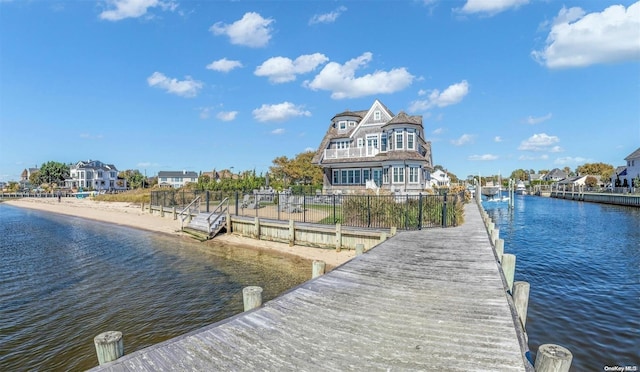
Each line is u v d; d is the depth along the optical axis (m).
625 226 29.06
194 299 10.32
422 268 8.02
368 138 37.25
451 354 3.95
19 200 74.12
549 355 3.12
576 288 11.90
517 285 5.60
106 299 10.35
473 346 4.14
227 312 9.30
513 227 29.27
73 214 39.84
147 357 3.92
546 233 25.61
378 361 3.83
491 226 15.48
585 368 6.74
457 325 4.76
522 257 17.20
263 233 18.75
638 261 16.23
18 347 7.43
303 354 4.00
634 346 7.60
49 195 82.44
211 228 20.11
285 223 17.84
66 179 99.06
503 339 4.31
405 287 6.55
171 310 9.46
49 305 9.89
